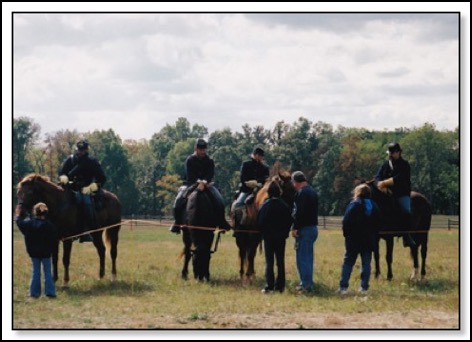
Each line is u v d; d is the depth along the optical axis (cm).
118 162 8938
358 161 7450
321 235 4006
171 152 9731
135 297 1485
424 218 1809
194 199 1636
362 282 1537
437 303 1419
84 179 1711
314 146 8325
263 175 1744
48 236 1479
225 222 1708
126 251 2797
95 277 1819
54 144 7681
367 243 1524
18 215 1520
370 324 1248
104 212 1739
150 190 9438
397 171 1745
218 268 2030
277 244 1533
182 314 1314
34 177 1562
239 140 8519
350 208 1523
